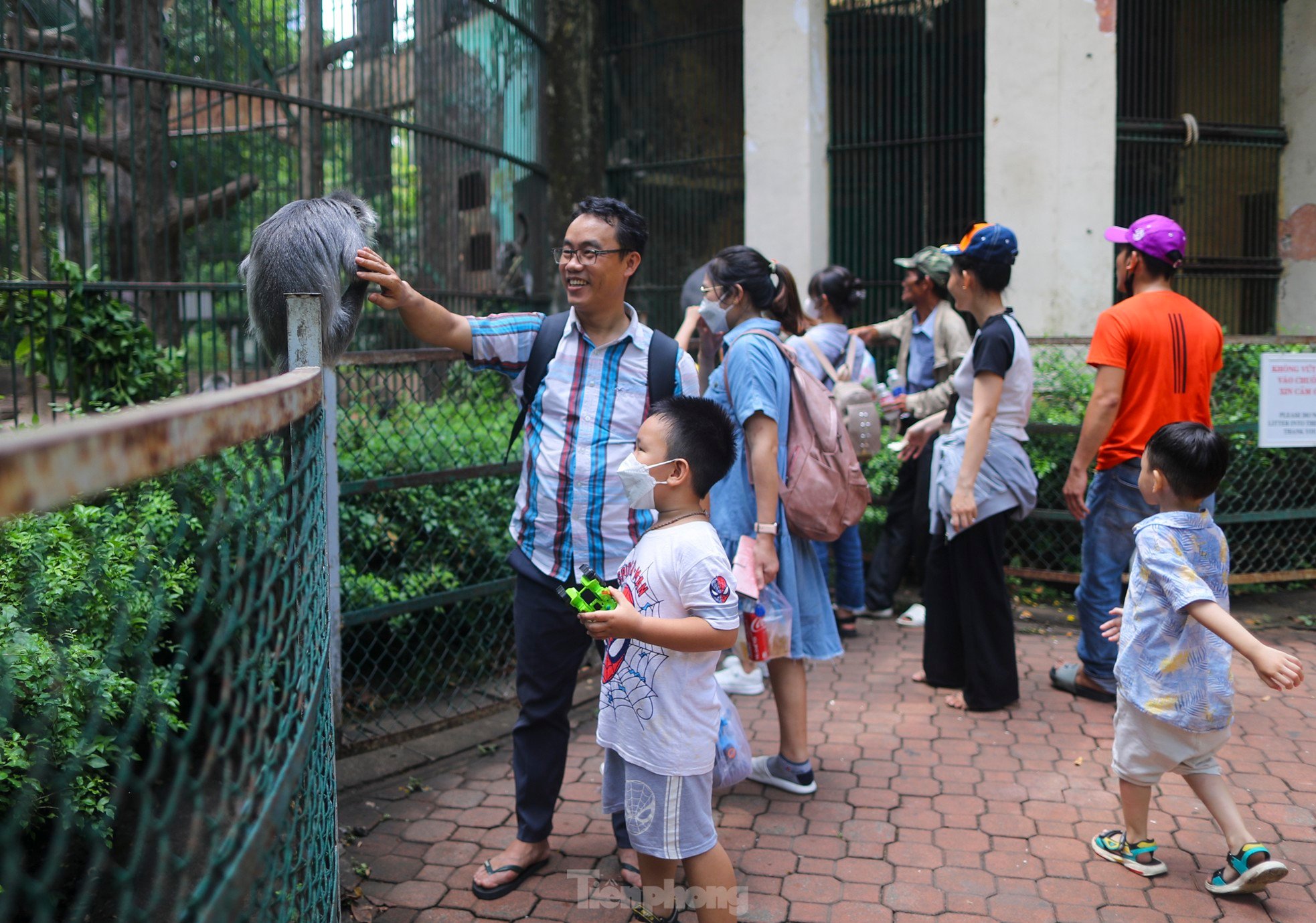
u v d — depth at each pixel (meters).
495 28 8.01
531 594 2.95
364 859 3.19
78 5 5.26
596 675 4.76
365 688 4.38
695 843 2.46
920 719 4.23
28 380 5.29
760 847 3.22
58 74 5.26
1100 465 4.25
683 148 9.12
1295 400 5.33
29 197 5.31
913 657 5.02
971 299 4.18
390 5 6.77
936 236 8.05
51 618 2.44
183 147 6.71
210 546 1.11
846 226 8.35
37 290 5.00
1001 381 3.99
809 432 3.45
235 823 1.17
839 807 3.49
